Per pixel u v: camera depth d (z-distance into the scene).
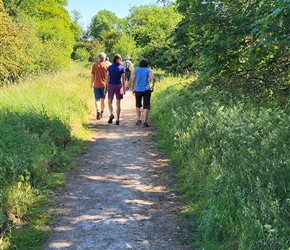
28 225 3.97
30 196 4.46
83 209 4.45
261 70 5.25
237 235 3.41
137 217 4.25
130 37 36.03
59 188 5.07
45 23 31.66
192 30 5.30
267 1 3.73
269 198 3.31
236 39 4.88
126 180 5.46
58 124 7.41
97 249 3.56
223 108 6.21
